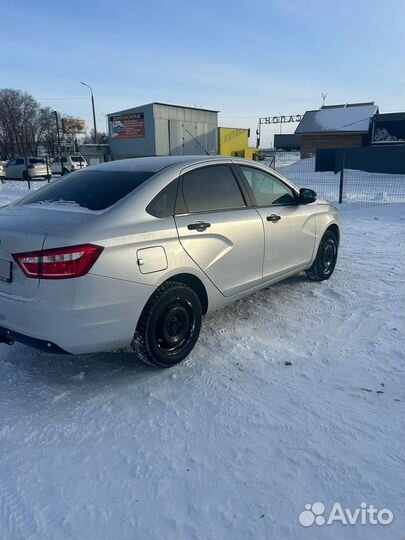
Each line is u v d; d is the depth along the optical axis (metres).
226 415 2.88
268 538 2.02
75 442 2.65
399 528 2.06
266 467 2.42
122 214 3.13
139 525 2.09
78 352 2.98
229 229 3.80
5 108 77.19
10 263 3.00
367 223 9.87
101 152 38.03
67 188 3.72
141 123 35.53
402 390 3.14
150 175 3.51
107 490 2.29
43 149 81.56
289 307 4.71
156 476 2.38
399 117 33.66
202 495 2.25
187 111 37.06
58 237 2.84
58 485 2.33
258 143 75.62
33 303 2.85
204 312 3.81
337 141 36.84
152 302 3.20
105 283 2.91
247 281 4.12
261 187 4.45
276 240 4.42
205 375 3.37
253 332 4.10
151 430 2.75
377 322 4.29
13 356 3.69
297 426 2.75
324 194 15.84
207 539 2.01
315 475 2.36
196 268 3.51
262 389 3.17
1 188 24.72
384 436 2.65
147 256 3.12
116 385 3.26
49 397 3.11
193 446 2.60
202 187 3.75
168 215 3.39
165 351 3.38
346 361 3.55
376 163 27.20
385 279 5.66
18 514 2.15
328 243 5.53
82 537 2.04
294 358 3.61
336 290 5.23
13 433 2.73
